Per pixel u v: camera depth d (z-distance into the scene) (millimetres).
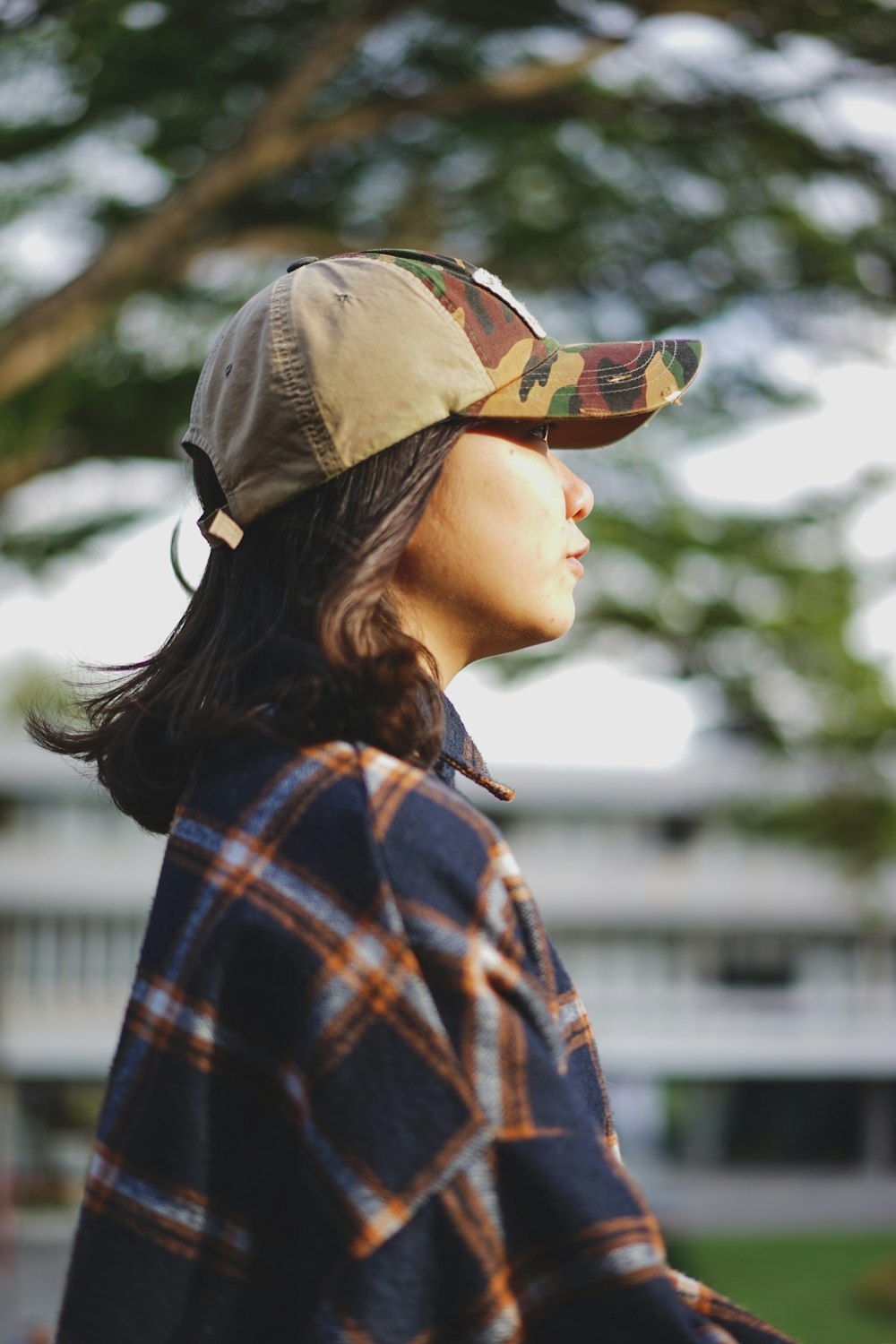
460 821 917
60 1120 28250
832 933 31984
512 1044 848
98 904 28641
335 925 878
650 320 6555
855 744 7918
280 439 1024
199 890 938
